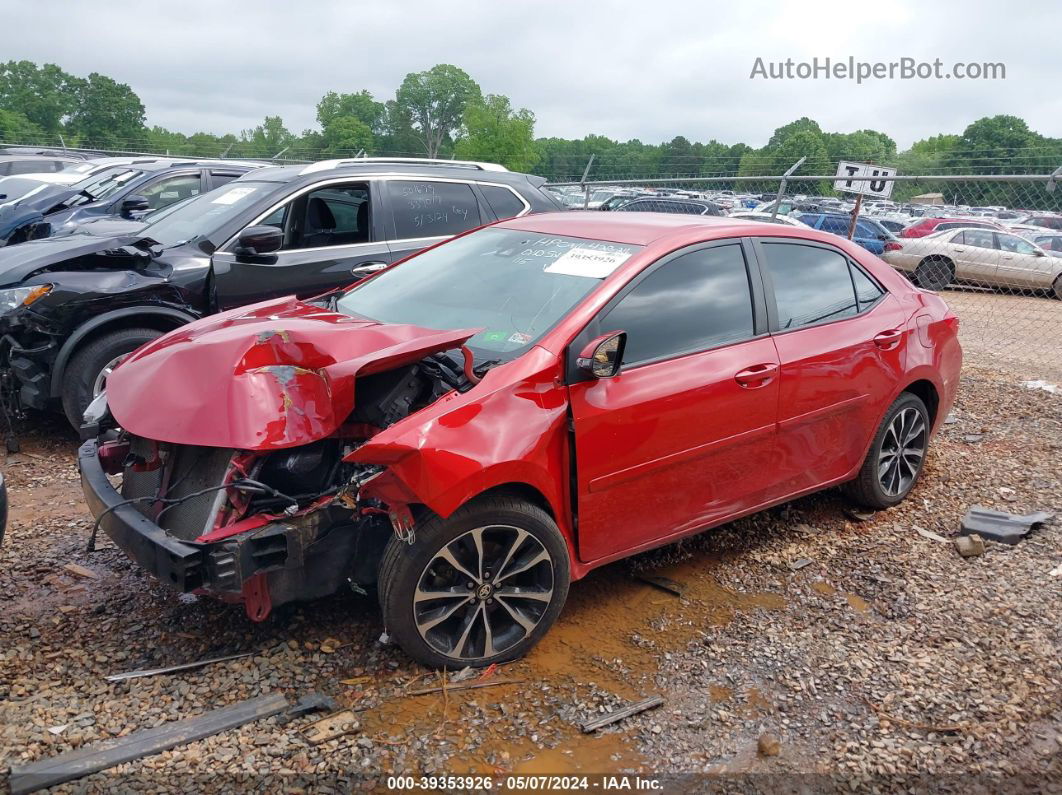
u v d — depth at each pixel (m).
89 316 5.88
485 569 3.54
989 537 4.98
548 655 3.74
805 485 4.73
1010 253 17.72
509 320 3.94
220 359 3.39
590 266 4.11
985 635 3.96
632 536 3.97
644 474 3.88
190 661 3.53
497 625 3.69
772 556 4.74
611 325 3.83
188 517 3.43
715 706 3.43
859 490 5.23
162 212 7.85
